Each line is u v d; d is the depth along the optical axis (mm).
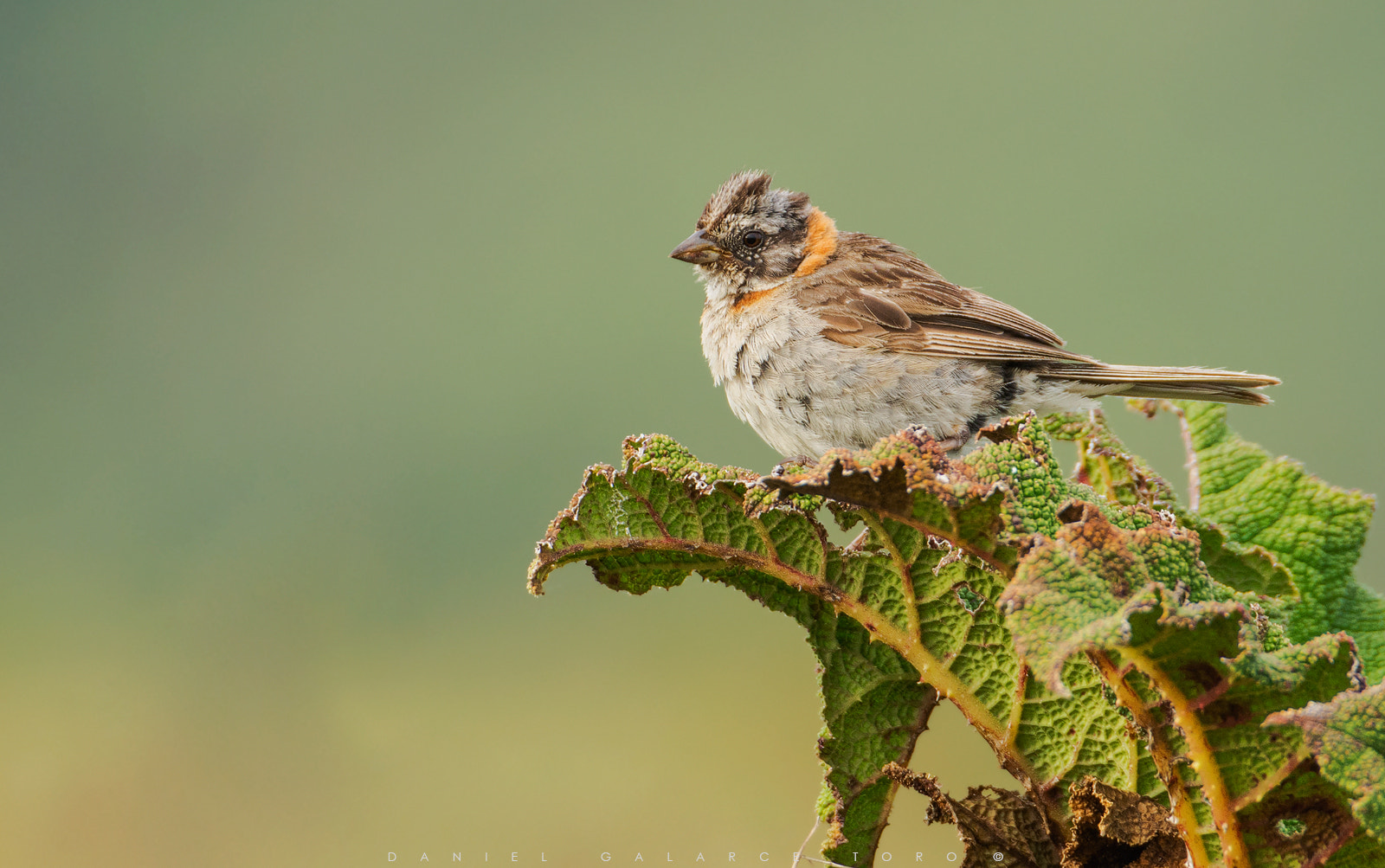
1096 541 2746
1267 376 9055
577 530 3898
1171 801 3027
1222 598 2885
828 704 3934
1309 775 2734
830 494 2998
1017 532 2779
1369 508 4527
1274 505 4672
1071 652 2398
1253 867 2836
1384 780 2492
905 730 3902
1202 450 4918
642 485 3826
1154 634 2625
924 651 3650
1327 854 2781
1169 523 3043
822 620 3955
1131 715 3055
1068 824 3482
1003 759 3580
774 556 3809
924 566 3637
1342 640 2670
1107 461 4895
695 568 4027
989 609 3592
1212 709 2775
